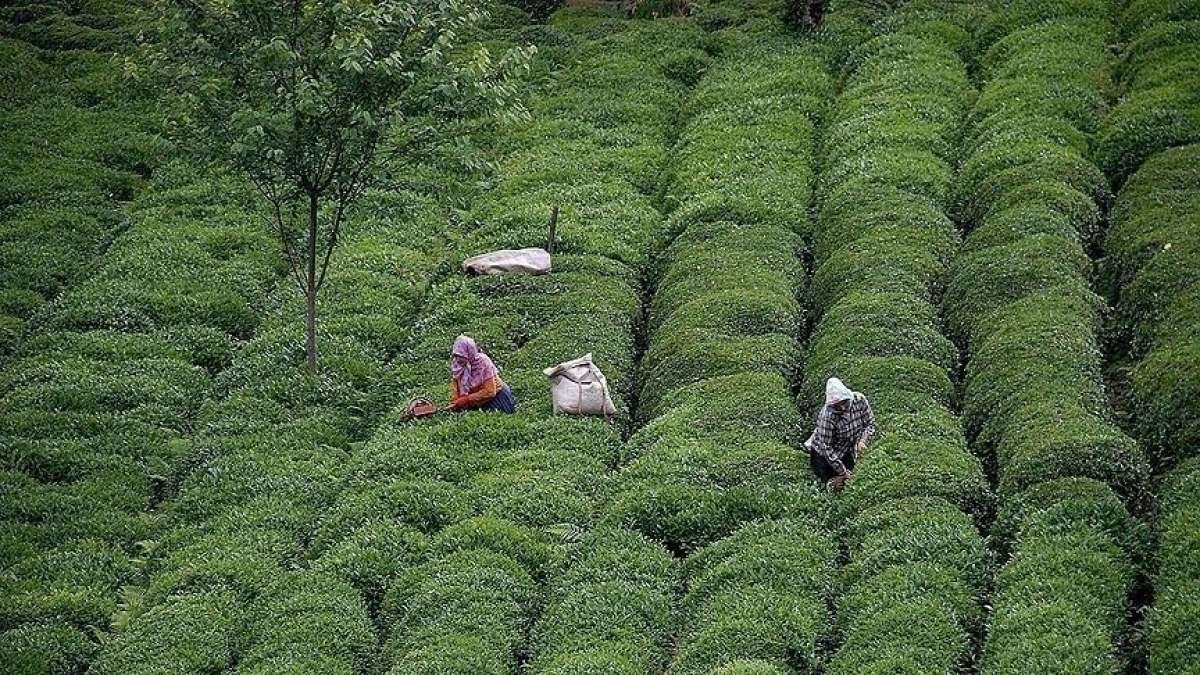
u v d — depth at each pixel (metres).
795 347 50.03
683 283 56.03
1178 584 32.06
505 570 37.22
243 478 43.41
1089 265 52.47
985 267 51.75
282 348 52.44
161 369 51.28
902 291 51.75
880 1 90.75
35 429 46.12
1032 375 43.22
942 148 66.88
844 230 58.69
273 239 64.38
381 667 34.28
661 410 46.81
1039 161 60.84
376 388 50.03
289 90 47.06
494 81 49.00
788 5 89.31
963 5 85.81
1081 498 35.91
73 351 52.44
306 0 47.53
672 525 39.34
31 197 68.31
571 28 93.88
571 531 39.44
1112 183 61.28
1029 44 76.31
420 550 38.72
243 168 48.75
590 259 59.16
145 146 74.94
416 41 47.97
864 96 74.44
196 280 58.97
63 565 38.78
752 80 79.44
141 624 36.00
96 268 61.50
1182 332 44.28
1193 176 56.50
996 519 37.06
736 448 42.56
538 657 33.59
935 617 32.31
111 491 42.91
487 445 44.44
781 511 39.22
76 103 82.44
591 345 50.94
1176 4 75.94
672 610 35.41
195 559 38.94
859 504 38.62
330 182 49.12
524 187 68.88
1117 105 67.12
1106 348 47.81
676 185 67.62
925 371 45.50
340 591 37.03
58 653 34.88
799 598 34.50
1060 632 30.61
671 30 89.75
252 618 36.28
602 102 79.31
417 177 69.38
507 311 54.78
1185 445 39.22
